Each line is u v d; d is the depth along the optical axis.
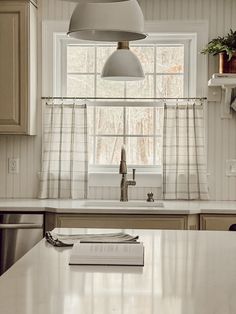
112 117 5.12
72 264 2.24
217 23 4.89
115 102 5.07
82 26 2.45
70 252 2.49
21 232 4.23
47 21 4.95
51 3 4.96
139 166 5.06
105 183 4.96
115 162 5.10
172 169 4.89
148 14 4.91
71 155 4.92
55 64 5.04
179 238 2.93
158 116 5.09
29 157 4.98
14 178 4.98
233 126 4.89
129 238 2.79
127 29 2.45
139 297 1.73
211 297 1.73
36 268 2.17
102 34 2.72
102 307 1.60
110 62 4.29
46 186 4.91
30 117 4.70
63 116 4.95
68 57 5.12
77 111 4.96
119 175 4.95
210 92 4.89
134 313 1.53
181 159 4.90
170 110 4.92
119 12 2.44
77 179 4.92
